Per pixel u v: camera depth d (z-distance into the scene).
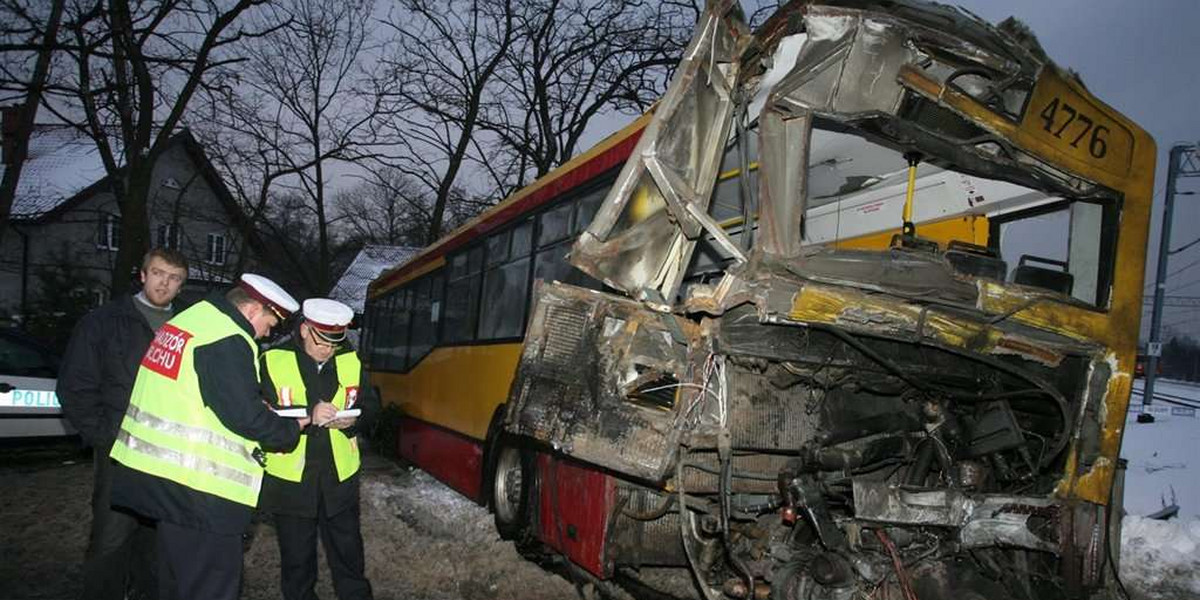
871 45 4.07
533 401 4.56
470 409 8.65
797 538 4.84
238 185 22.80
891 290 4.12
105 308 4.54
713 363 4.11
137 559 4.74
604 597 5.74
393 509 8.43
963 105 4.21
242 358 3.69
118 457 3.66
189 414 3.60
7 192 15.77
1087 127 4.59
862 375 4.68
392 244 36.12
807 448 4.58
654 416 4.08
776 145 4.07
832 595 4.31
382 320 15.08
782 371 4.55
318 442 4.46
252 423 3.63
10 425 9.55
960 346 4.32
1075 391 4.72
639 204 4.20
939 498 4.47
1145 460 14.15
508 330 7.92
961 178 5.50
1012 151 4.45
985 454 4.84
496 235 8.77
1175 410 23.48
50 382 9.96
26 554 6.27
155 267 4.60
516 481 7.03
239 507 3.67
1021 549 4.65
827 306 4.00
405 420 11.96
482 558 6.64
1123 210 4.74
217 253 27.70
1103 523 4.64
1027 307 4.46
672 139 4.16
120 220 16.19
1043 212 5.28
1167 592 6.36
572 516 5.65
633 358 4.17
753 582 4.33
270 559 6.31
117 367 4.46
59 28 14.71
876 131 4.40
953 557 4.56
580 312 4.43
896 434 4.84
